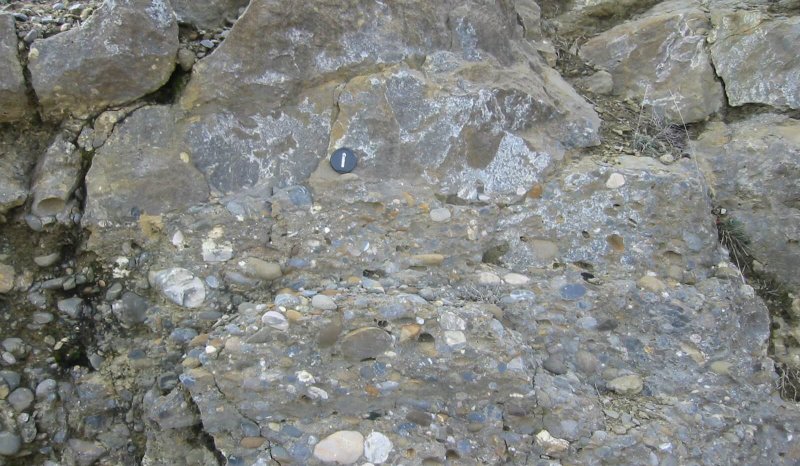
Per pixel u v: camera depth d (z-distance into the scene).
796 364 1.65
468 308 1.44
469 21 1.75
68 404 1.44
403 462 1.36
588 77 2.11
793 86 1.90
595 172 1.66
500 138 1.69
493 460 1.39
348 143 1.61
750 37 1.96
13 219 1.47
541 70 1.93
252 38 1.56
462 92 1.67
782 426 1.55
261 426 1.38
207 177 1.55
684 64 2.02
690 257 1.63
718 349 1.56
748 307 1.64
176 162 1.52
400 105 1.64
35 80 1.45
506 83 1.73
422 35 1.70
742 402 1.54
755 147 1.80
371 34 1.65
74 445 1.43
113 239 1.48
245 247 1.51
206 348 1.38
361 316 1.39
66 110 1.50
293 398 1.37
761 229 1.75
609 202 1.65
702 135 1.92
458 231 1.59
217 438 1.37
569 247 1.63
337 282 1.52
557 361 1.51
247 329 1.39
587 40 2.22
